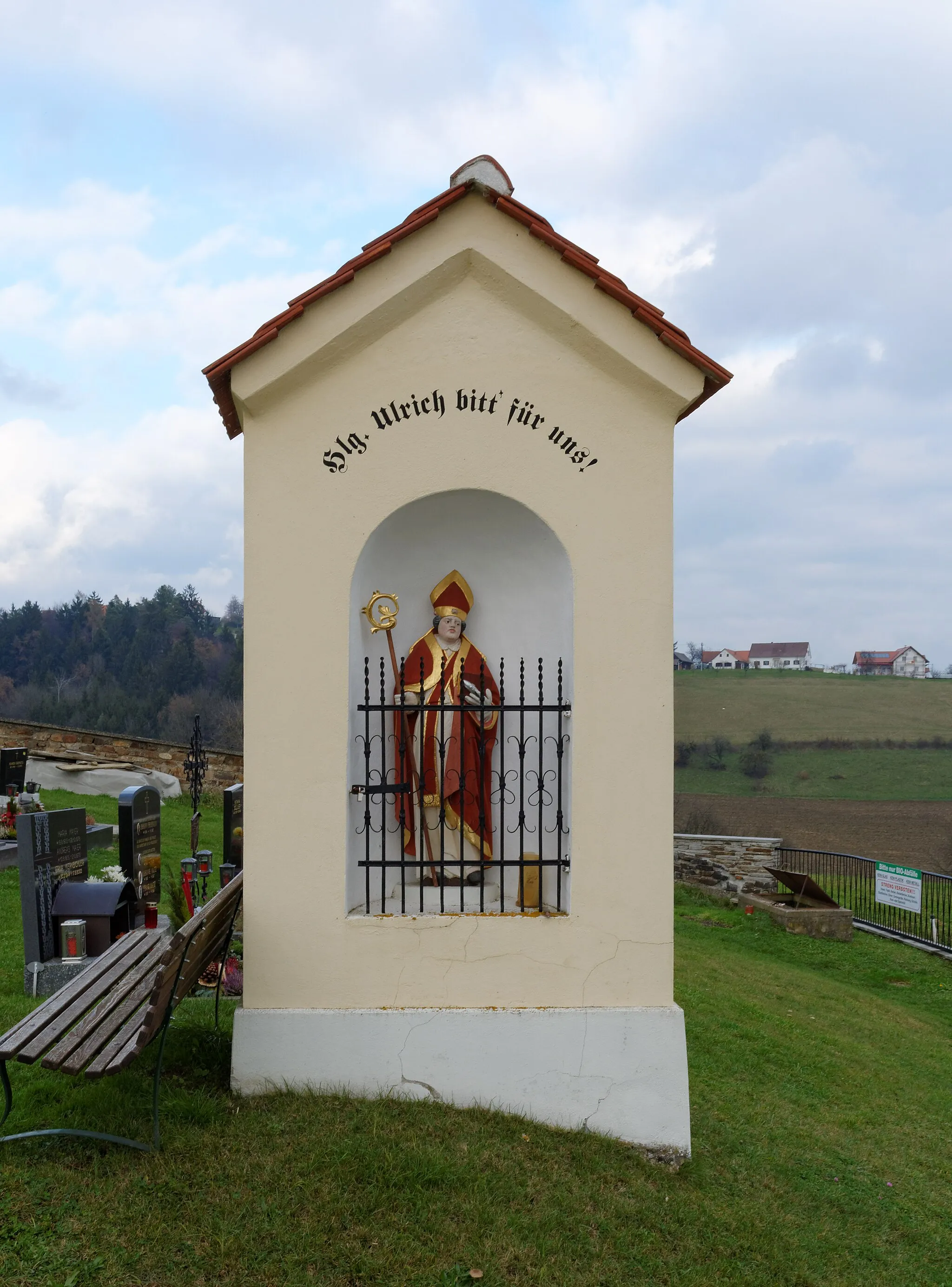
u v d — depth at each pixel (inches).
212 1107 201.2
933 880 684.1
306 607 220.8
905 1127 311.0
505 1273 165.9
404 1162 187.3
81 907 289.1
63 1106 192.7
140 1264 153.5
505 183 221.0
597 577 226.7
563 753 239.8
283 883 218.4
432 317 225.8
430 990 220.1
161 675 2087.8
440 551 254.8
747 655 2436.0
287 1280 155.4
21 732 764.0
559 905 233.9
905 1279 204.1
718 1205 209.0
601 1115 219.3
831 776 1483.8
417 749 248.2
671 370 223.1
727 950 585.0
